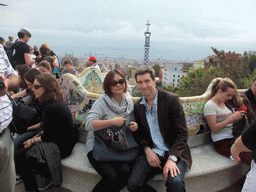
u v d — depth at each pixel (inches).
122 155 77.9
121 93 80.9
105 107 82.4
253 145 47.5
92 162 78.8
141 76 76.5
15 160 82.4
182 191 66.8
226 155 94.1
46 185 92.4
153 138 83.8
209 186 89.4
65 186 91.4
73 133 90.7
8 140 63.5
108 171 75.0
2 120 59.1
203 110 99.0
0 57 64.2
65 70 235.8
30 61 169.8
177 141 76.8
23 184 92.8
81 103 101.3
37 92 80.1
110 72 80.2
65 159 88.4
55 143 83.9
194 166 85.9
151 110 82.0
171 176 68.2
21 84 109.7
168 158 75.2
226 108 97.2
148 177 76.9
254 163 52.2
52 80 81.6
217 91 96.4
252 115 97.3
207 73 1615.4
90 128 79.0
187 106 97.6
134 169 76.0
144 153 82.8
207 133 108.0
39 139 83.4
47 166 82.0
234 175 96.1
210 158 93.3
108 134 78.7
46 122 80.5
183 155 77.7
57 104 81.3
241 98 97.9
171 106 78.4
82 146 101.1
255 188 50.7
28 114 82.6
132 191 71.3
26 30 171.8
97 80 177.3
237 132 90.3
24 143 86.3
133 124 82.1
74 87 102.4
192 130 100.8
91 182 86.0
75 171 87.5
